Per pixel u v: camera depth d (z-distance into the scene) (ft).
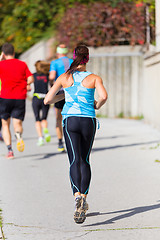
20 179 49.11
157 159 58.49
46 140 70.54
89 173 35.50
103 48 108.68
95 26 108.99
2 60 58.23
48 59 138.21
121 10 107.34
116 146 69.10
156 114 86.63
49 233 32.42
